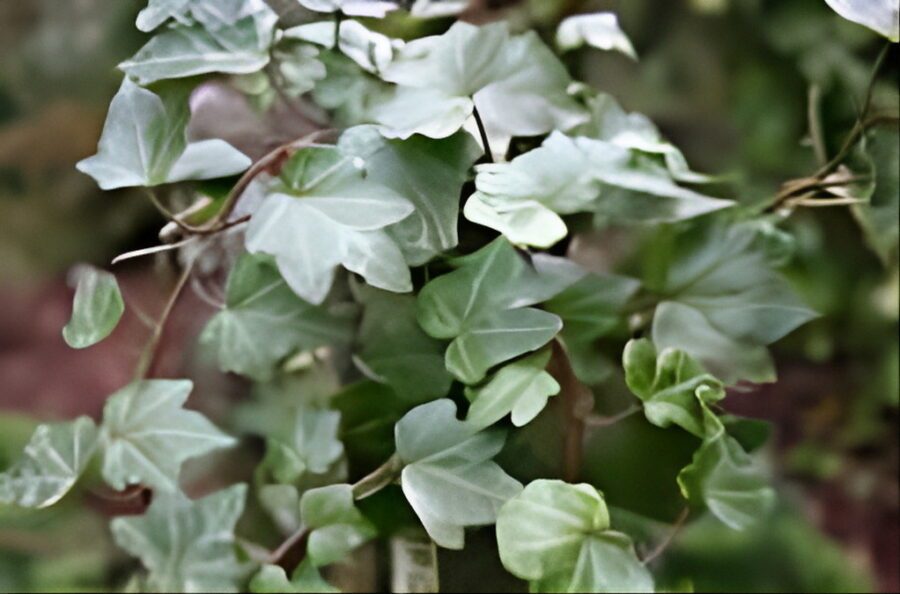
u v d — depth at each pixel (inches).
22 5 41.1
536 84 38.3
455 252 38.1
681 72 41.3
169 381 38.6
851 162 39.6
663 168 38.8
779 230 39.9
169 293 40.6
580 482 38.1
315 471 39.2
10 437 41.8
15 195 42.1
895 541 43.4
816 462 43.5
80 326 37.6
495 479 37.2
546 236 36.9
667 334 38.7
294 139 38.6
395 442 37.5
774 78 41.3
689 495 37.9
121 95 37.4
